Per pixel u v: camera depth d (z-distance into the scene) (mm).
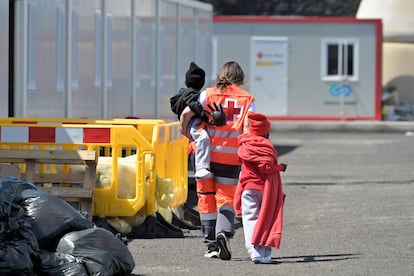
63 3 35031
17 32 31453
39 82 32875
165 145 28578
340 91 80625
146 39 46250
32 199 20391
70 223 20375
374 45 80188
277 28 80500
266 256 22844
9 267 18688
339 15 99875
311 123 78062
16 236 19281
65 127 26906
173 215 28844
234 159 23266
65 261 19594
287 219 30531
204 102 23531
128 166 27078
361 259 23266
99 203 26688
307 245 25516
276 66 80688
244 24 80438
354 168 48812
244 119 23266
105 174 26922
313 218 30703
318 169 48375
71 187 26609
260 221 22578
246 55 80688
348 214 31562
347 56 80500
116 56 41594
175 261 23172
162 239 26875
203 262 23062
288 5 100000
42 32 33094
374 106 80500
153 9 47344
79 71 36750
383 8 87938
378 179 43125
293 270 21844
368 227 28625
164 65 49625
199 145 23391
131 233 27016
